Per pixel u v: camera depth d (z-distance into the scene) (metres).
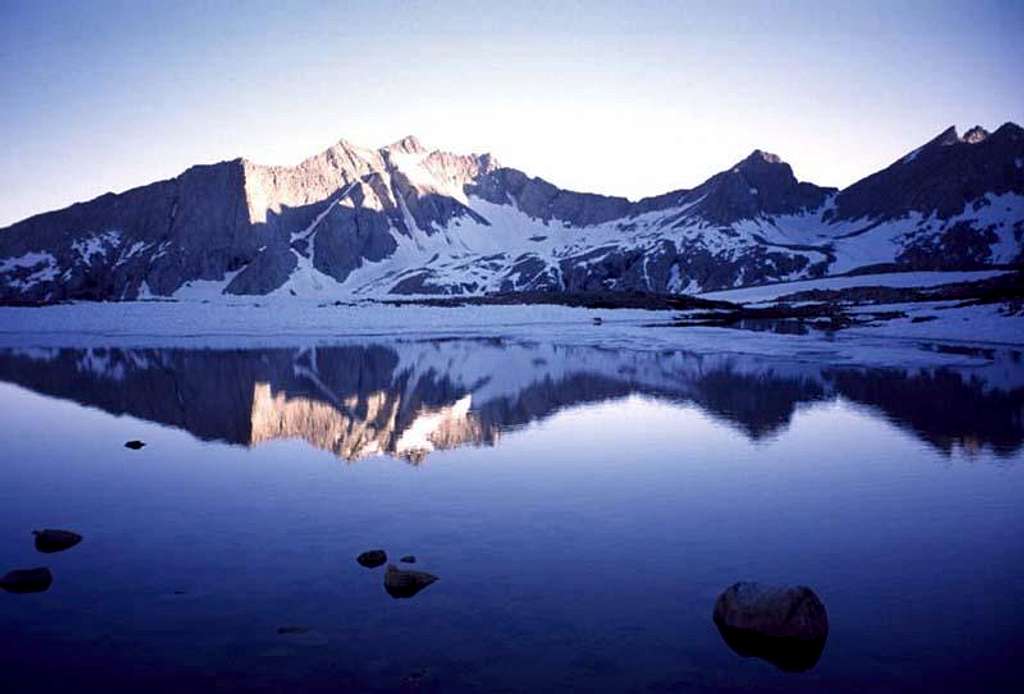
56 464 17.50
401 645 8.18
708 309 113.44
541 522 12.74
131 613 8.99
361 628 8.59
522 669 7.68
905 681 7.49
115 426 22.81
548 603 9.32
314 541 11.71
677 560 10.87
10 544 11.65
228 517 13.11
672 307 113.19
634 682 7.44
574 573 10.34
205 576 10.21
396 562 10.75
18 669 7.68
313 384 32.88
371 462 17.58
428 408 25.95
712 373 36.16
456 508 13.64
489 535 12.04
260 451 18.98
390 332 74.75
